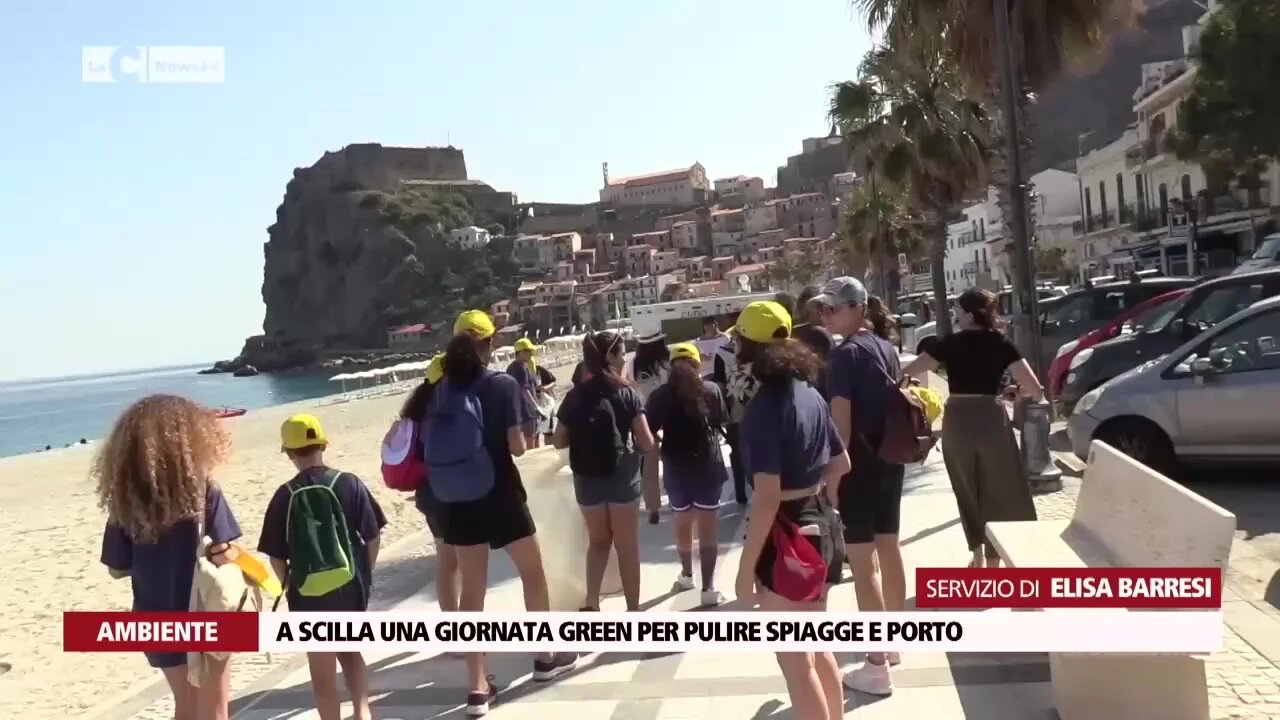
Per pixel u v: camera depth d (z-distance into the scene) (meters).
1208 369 8.70
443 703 5.29
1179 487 4.18
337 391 119.38
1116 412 9.13
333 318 194.25
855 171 22.48
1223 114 29.11
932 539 7.84
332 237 195.12
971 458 6.04
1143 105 47.09
